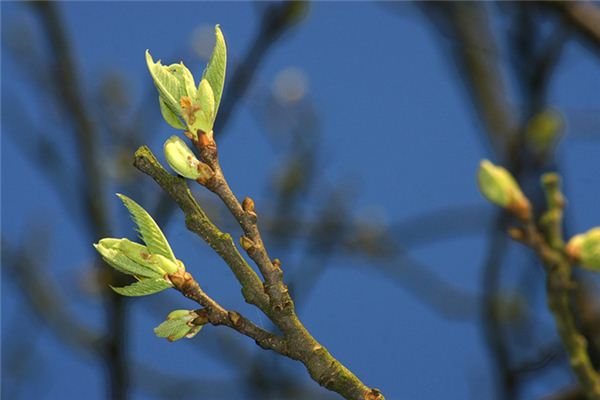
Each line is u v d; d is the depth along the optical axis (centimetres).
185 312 98
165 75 98
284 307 97
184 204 97
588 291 132
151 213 132
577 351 99
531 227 99
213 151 97
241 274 97
